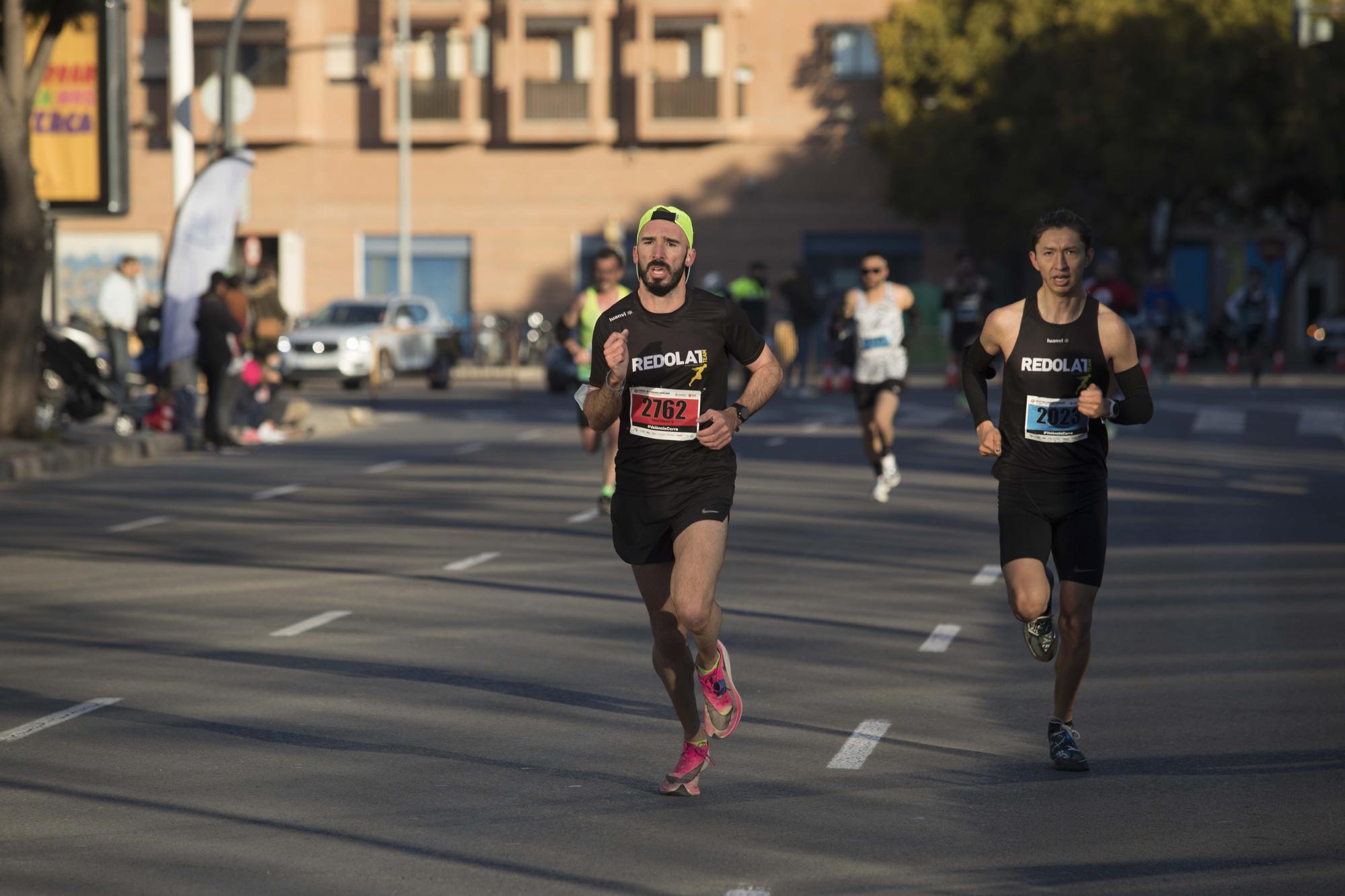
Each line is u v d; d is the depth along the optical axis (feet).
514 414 302.86
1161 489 181.16
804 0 549.54
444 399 348.38
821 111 550.77
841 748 77.51
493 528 153.89
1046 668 95.04
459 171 557.74
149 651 99.60
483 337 500.74
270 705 85.56
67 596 119.14
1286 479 191.11
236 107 290.56
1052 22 502.38
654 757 75.72
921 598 117.29
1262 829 64.64
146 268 545.44
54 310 264.31
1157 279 363.76
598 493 180.34
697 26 547.08
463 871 59.31
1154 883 58.23
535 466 209.46
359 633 104.73
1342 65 486.38
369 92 551.59
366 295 558.15
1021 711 84.89
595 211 555.69
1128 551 138.41
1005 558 73.72
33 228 224.53
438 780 71.67
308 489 186.29
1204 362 483.51
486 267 557.74
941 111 510.99
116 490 187.01
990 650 99.96
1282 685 90.27
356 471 206.59
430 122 548.31
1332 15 380.17
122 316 278.67
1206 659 97.25
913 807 67.87
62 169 258.98
